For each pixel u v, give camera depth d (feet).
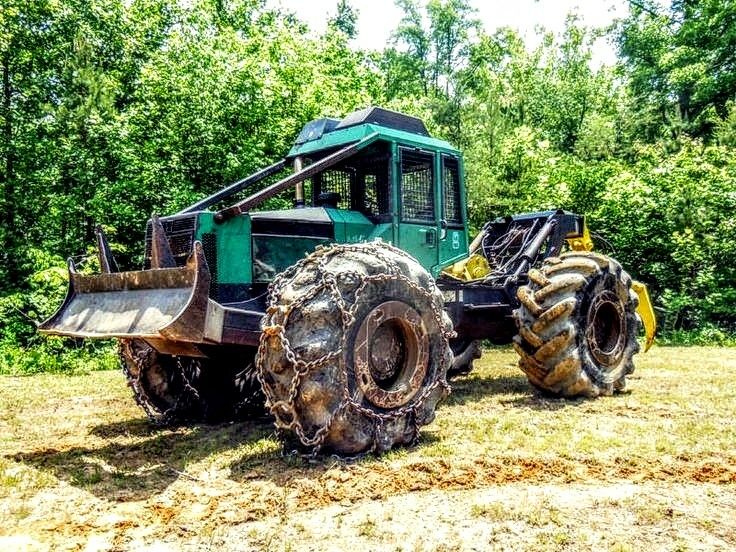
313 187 18.76
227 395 16.75
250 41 47.29
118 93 45.52
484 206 45.06
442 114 57.21
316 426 11.99
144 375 16.65
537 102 89.76
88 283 14.47
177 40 42.04
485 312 20.75
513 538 8.44
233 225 14.79
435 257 18.37
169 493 10.74
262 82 40.73
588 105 93.76
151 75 39.81
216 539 8.60
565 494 10.07
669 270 44.06
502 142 48.32
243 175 38.78
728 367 26.25
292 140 42.50
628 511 9.35
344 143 17.46
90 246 39.42
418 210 18.02
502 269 23.30
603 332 19.97
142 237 40.37
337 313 12.12
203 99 38.91
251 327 12.94
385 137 17.04
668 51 74.13
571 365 18.03
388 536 8.55
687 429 14.42
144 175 38.17
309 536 8.63
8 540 8.75
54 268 34.58
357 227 16.87
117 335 12.64
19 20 42.04
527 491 10.21
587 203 45.29
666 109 72.90
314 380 11.79
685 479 10.83
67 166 40.52
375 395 12.51
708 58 68.69
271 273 15.28
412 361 13.41
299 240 15.84
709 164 44.88
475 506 9.44
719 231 41.96
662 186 44.52
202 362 16.19
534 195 45.34
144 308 12.85
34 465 12.70
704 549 8.04
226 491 10.73
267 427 15.83
